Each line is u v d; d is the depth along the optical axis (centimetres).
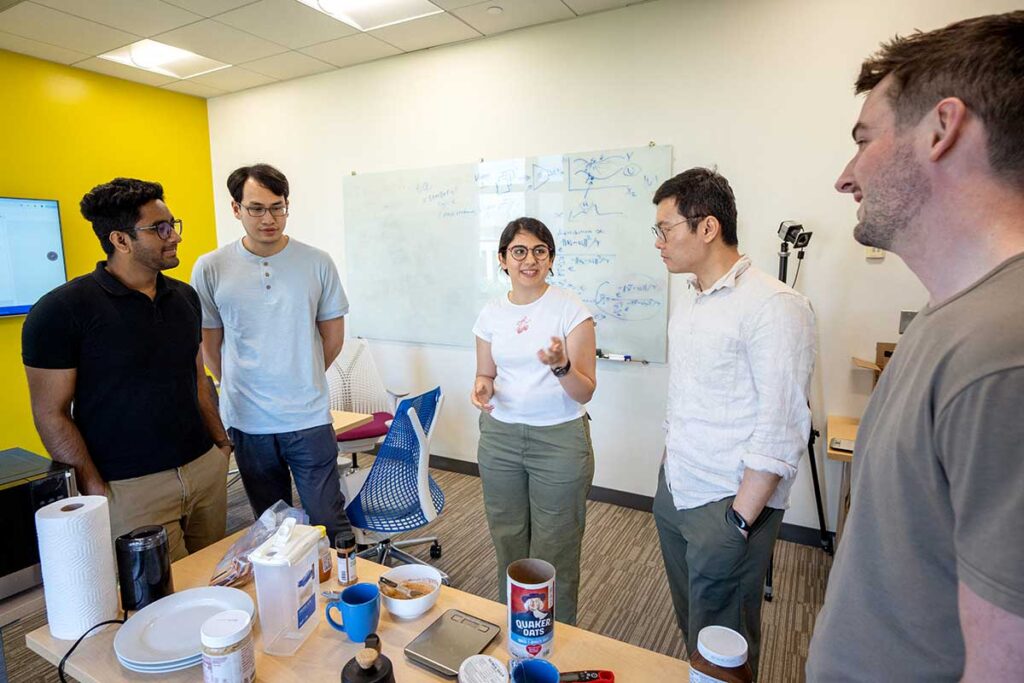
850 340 258
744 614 134
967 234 54
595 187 307
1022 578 42
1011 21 51
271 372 200
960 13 226
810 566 254
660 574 251
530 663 87
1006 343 45
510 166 330
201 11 288
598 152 303
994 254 52
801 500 275
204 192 448
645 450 313
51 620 105
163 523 166
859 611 62
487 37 328
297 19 299
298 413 203
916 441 54
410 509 218
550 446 169
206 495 180
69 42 324
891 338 250
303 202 416
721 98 271
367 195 385
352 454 369
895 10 235
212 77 394
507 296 180
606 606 227
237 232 451
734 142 271
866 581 61
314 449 207
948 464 49
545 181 321
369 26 313
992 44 50
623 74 293
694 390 134
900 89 57
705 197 128
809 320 121
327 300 215
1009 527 43
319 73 391
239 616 91
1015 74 49
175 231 162
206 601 110
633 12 286
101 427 154
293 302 201
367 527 217
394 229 378
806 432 122
